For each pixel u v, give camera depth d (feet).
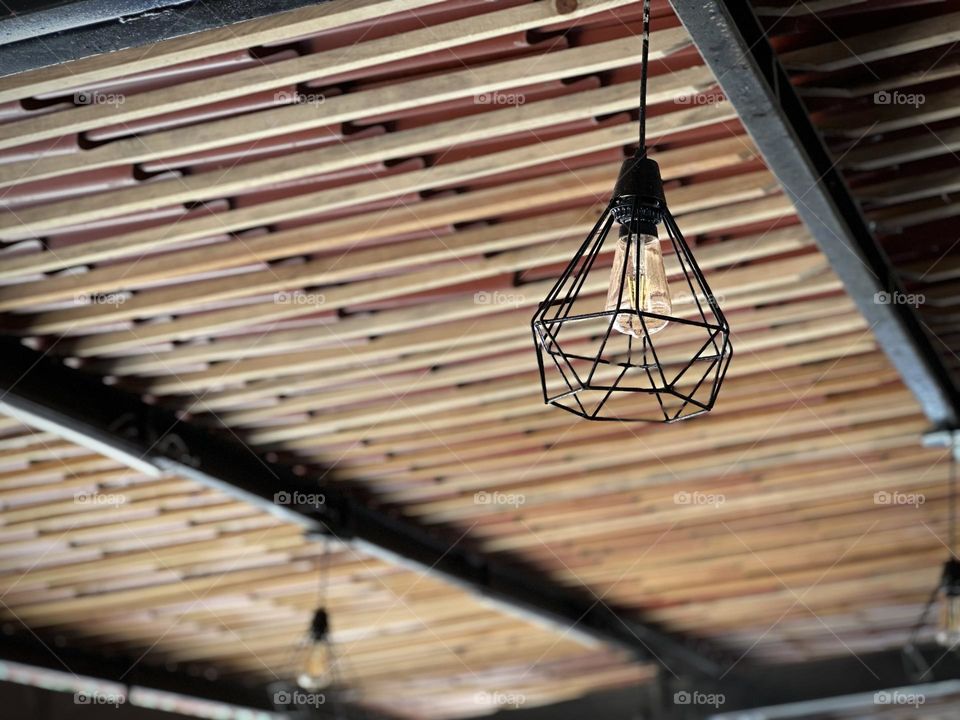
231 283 11.80
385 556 18.12
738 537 19.69
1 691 20.85
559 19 8.69
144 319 12.43
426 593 21.57
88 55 7.88
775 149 9.21
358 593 21.45
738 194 10.71
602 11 8.86
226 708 26.73
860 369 14.03
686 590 22.30
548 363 13.44
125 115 9.48
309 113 9.64
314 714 28.25
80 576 19.77
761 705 25.54
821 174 10.12
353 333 12.73
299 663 25.43
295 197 10.66
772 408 15.06
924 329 12.94
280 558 19.48
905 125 9.90
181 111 9.64
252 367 13.34
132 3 7.41
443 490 17.19
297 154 10.17
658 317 5.65
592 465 16.55
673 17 8.93
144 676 24.86
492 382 14.07
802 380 14.29
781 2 8.77
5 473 15.61
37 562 19.07
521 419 15.05
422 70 9.41
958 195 10.91
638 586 22.03
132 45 7.82
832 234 10.44
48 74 8.95
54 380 12.98
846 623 24.27
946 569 17.51
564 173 10.55
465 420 14.87
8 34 7.64
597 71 9.37
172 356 13.02
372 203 10.84
